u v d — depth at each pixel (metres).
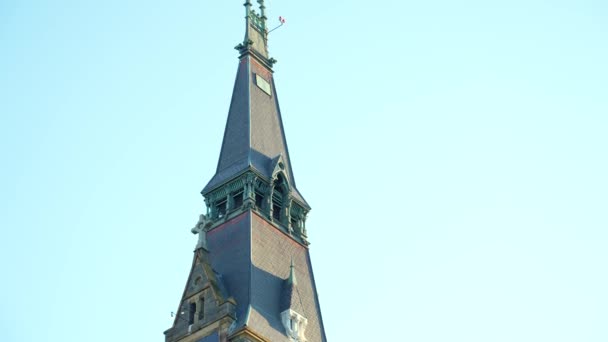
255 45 112.19
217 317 90.44
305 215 104.00
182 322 93.12
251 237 96.06
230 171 101.38
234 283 93.38
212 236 98.88
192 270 95.62
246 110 105.81
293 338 92.06
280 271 96.56
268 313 91.94
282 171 102.44
